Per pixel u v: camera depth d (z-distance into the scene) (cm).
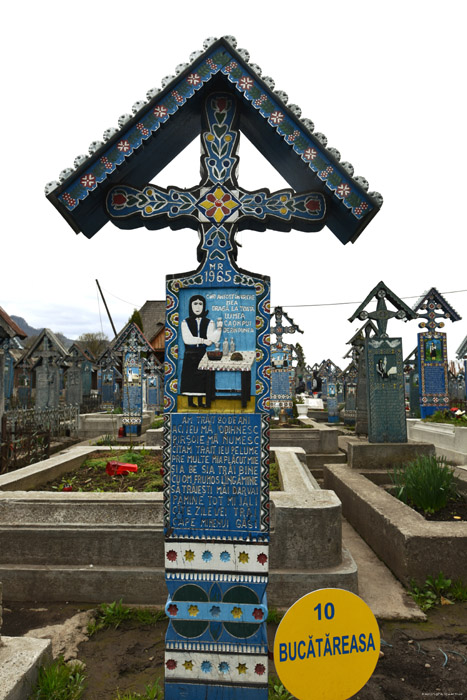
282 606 370
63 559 394
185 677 257
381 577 436
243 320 281
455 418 1083
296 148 286
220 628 259
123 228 315
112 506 403
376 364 836
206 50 289
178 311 284
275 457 706
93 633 338
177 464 271
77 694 261
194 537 266
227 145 299
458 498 583
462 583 407
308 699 216
